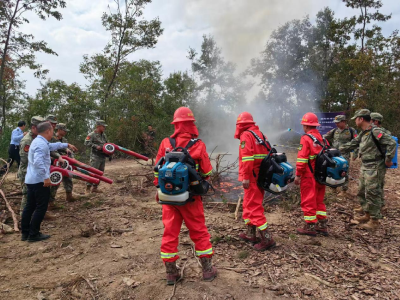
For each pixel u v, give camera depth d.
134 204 6.07
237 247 3.89
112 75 18.92
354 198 6.27
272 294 2.80
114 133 15.34
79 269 3.36
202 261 3.05
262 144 3.78
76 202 6.22
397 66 23.72
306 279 3.07
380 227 4.63
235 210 5.44
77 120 15.67
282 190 3.71
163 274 3.21
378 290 2.86
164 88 20.89
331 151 4.16
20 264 3.49
